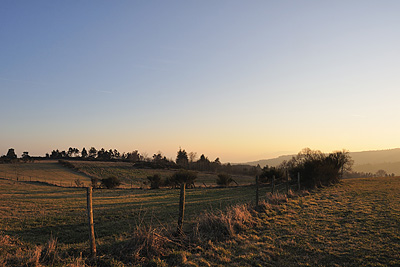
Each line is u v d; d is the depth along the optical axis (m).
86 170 89.69
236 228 10.91
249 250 8.36
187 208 20.69
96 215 18.47
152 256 7.47
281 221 12.45
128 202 25.97
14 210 19.69
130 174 84.62
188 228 10.76
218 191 38.38
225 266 7.07
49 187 46.91
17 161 105.44
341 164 36.69
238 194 31.55
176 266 6.93
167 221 15.17
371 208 15.30
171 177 53.19
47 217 17.33
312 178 30.92
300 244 8.98
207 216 11.25
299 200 19.09
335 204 17.38
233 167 120.38
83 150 165.75
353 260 7.47
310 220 12.65
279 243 9.10
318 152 37.03
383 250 8.09
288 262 7.46
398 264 7.06
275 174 48.06
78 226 15.09
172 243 8.59
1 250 8.38
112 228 14.08
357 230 10.55
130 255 7.39
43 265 6.59
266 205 15.43
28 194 32.94
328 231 10.62
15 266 6.37
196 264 6.99
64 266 6.36
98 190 43.44
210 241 8.93
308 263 7.36
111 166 100.06
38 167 92.81
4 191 35.47
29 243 10.65
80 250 7.84
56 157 146.12
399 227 10.64
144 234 8.29
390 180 38.66
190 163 122.38
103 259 7.06
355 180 39.59
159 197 31.06
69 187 49.09
